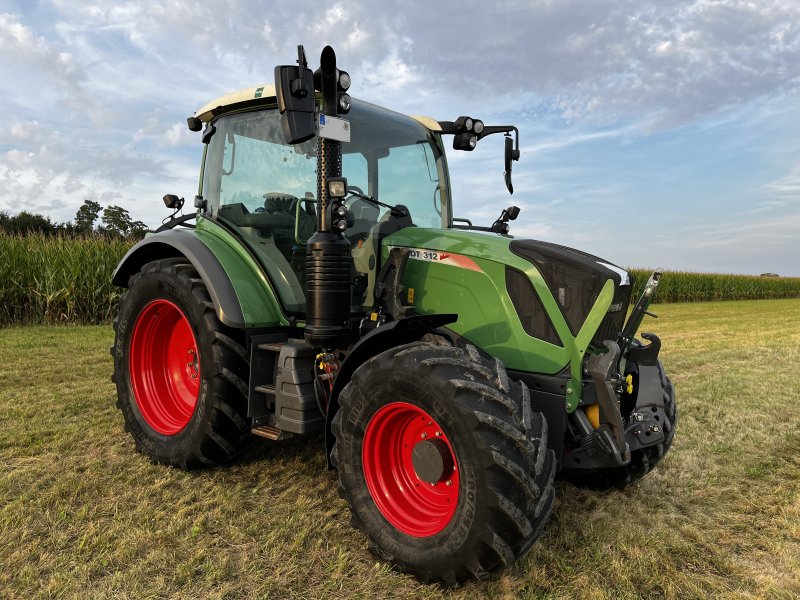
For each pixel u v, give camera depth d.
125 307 3.75
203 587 2.22
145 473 3.32
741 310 19.16
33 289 9.88
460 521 2.17
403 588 2.28
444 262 2.96
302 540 2.57
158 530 2.62
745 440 4.20
